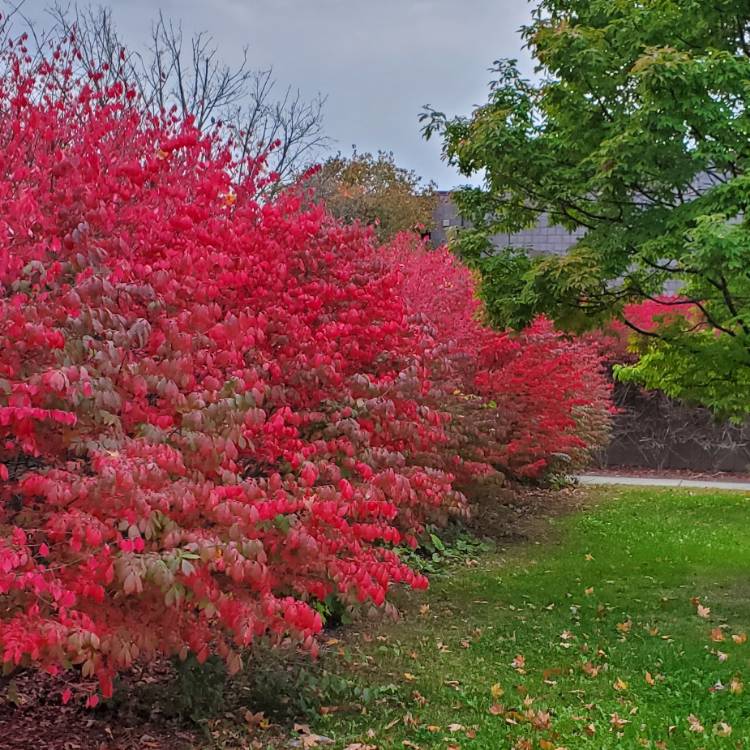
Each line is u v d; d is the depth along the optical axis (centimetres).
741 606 713
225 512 323
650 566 859
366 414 461
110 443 308
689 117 649
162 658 517
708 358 793
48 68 748
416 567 839
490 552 943
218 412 335
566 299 737
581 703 501
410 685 525
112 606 339
